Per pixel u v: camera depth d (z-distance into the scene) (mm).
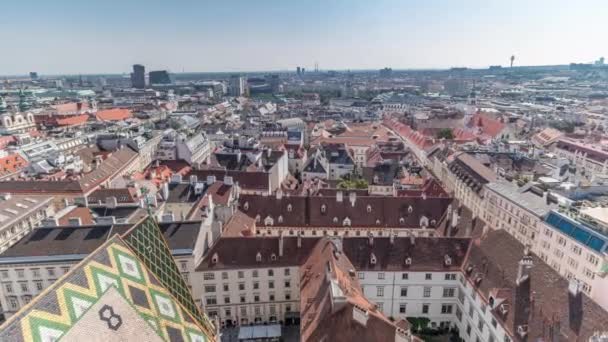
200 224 78250
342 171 169750
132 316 40000
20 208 104562
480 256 72188
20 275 72625
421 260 75938
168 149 176125
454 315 76938
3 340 28734
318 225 98500
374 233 98375
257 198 102562
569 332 49562
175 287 49062
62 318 33531
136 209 96812
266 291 78750
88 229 77125
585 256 78000
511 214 106500
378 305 77500
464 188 138500
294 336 76375
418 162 185375
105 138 195375
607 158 162125
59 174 140250
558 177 131000
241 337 73125
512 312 58219
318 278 63969
